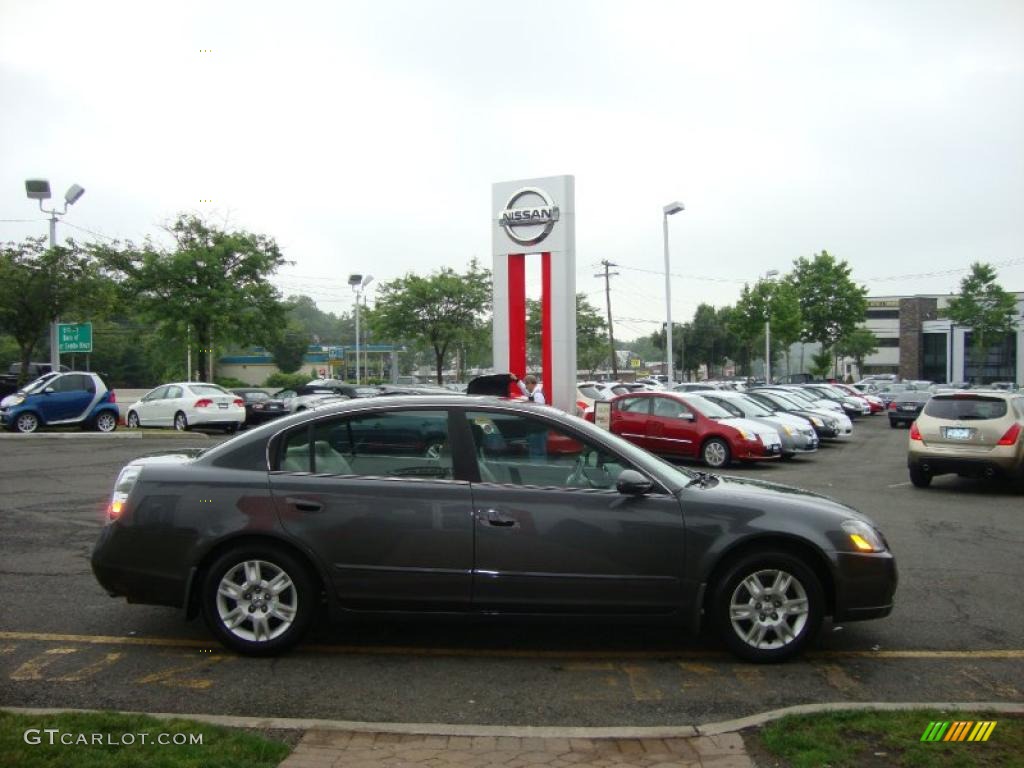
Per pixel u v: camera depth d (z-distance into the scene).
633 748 4.07
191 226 30.02
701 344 67.69
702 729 4.27
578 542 5.27
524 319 20.06
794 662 5.48
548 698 4.82
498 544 5.26
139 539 5.32
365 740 4.10
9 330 24.22
